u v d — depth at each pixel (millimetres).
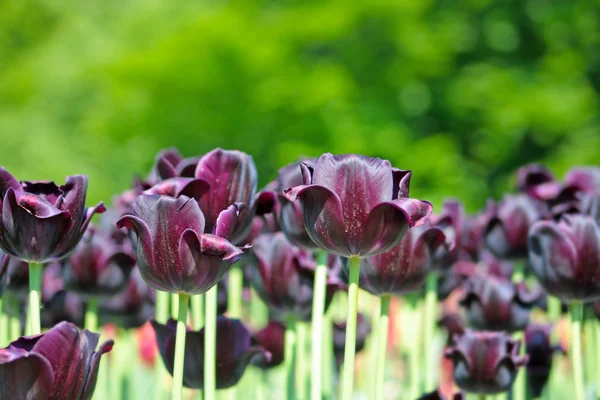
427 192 15156
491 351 2453
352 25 16359
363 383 4086
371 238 1831
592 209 2652
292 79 15469
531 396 2881
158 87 15898
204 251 1771
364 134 15609
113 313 2791
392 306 4578
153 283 1831
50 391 1595
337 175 1826
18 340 1666
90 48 21391
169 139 16422
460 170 16281
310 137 15609
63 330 1608
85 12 24234
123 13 22469
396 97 17109
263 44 15758
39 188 1931
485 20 18328
